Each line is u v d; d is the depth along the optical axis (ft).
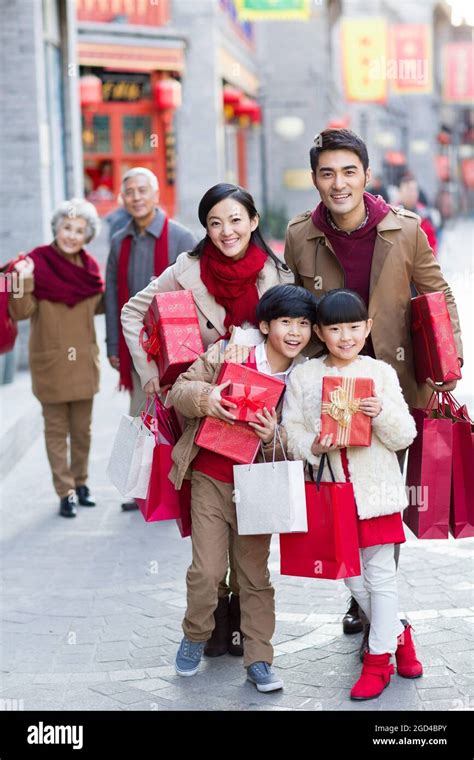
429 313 16.53
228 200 16.66
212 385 16.38
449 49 101.65
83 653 18.74
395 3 140.77
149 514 17.22
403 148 168.35
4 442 31.73
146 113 78.79
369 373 16.22
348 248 17.11
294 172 109.50
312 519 15.84
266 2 61.21
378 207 16.99
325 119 108.68
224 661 18.20
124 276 27.27
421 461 16.40
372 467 15.99
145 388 18.22
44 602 21.35
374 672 16.46
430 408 17.53
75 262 27.91
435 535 16.60
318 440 15.74
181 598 21.42
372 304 17.16
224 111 91.50
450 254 104.99
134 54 75.51
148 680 17.47
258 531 15.87
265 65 108.47
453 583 21.59
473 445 16.60
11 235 46.80
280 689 16.78
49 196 48.85
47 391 27.37
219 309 17.40
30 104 46.16
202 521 16.72
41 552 24.64
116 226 35.78
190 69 83.51
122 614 20.62
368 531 16.07
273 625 17.13
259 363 16.74
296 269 18.07
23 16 45.68
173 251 27.14
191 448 16.70
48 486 30.78
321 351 17.42
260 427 15.99
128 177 26.71
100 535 25.96
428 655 17.99
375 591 16.38
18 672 18.01
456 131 207.00
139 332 18.25
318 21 107.45
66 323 27.30
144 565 23.57
